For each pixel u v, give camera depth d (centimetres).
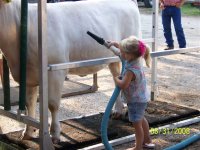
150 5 2097
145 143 450
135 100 418
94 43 470
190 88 724
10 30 420
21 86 421
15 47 425
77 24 459
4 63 444
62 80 438
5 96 448
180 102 637
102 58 457
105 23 487
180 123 518
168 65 915
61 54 436
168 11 1048
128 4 529
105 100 643
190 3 2086
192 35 1323
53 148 407
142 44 407
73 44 454
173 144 465
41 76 389
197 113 566
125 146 458
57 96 436
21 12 402
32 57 424
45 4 380
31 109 466
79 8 469
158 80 777
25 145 447
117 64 530
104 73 831
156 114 547
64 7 457
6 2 404
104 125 398
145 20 1670
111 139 473
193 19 1731
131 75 408
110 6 505
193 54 1041
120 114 528
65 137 463
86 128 494
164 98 656
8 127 520
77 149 446
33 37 421
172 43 1072
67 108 599
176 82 765
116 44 424
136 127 426
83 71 480
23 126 525
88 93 678
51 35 429
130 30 525
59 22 440
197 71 859
